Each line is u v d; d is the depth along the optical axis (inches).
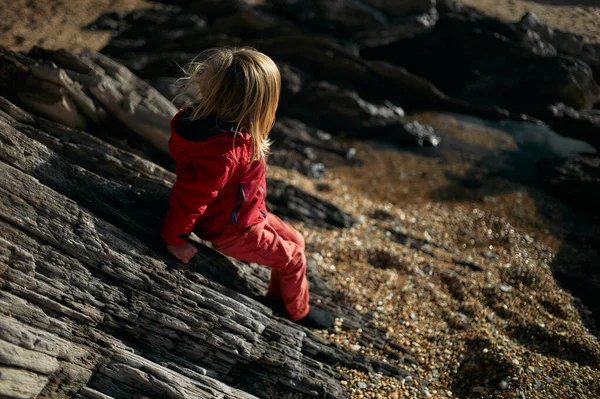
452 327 170.1
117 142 185.9
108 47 422.9
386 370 147.0
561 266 217.3
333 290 178.1
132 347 117.6
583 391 141.3
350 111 344.8
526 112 362.0
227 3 443.5
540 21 426.9
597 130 325.4
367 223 237.0
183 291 127.7
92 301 114.9
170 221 115.5
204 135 109.7
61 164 127.7
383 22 392.5
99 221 121.4
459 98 385.7
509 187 280.2
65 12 483.8
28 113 157.3
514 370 146.6
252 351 130.3
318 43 375.2
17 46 422.3
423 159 312.5
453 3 428.1
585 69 361.1
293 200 227.9
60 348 103.7
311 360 139.8
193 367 121.6
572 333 167.9
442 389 146.2
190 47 405.1
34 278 108.3
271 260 133.9
